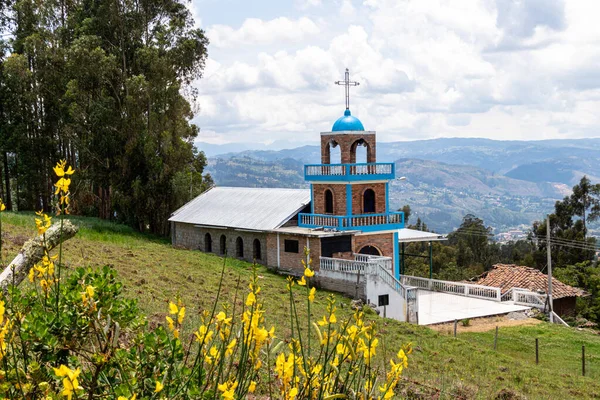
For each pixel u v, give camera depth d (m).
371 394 5.25
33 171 65.00
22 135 63.44
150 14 62.75
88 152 59.34
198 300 24.20
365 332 5.31
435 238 45.78
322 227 40.56
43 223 5.95
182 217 52.59
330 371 5.29
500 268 49.28
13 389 4.88
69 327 5.34
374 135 42.28
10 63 59.56
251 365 5.01
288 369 4.44
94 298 5.59
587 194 71.88
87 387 5.11
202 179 69.44
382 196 42.66
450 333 31.83
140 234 57.94
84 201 64.56
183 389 5.12
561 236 71.38
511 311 37.56
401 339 25.73
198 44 61.88
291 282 5.54
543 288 43.84
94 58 56.97
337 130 42.03
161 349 5.20
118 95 61.44
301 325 22.00
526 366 24.25
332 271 37.69
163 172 58.84
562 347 30.31
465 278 72.38
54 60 62.34
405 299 35.06
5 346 4.60
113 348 5.12
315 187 43.28
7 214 43.16
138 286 24.91
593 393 20.94
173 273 31.75
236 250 46.44
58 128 65.88
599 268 61.16
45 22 66.06
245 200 50.78
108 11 60.72
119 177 59.53
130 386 4.77
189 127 62.66
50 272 5.99
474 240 91.44
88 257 29.62
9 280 7.92
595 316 50.66
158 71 58.12
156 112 59.12
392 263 42.78
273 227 42.44
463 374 20.31
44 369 4.95
